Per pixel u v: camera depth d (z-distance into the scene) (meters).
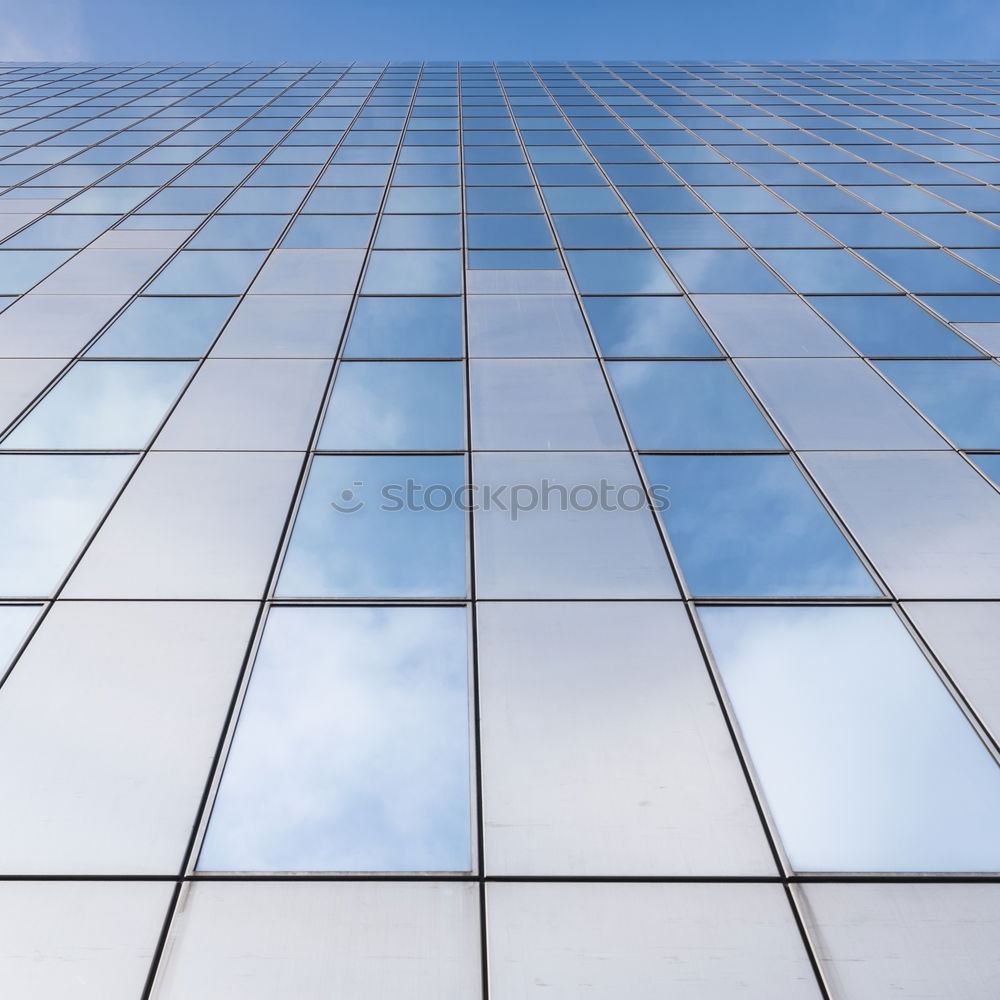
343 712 5.71
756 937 4.60
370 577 6.79
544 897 4.77
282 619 6.40
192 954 4.44
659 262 13.38
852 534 7.39
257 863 4.87
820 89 30.39
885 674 6.08
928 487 8.06
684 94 29.08
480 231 14.52
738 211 16.02
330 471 8.09
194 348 10.35
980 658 6.20
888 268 13.32
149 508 7.48
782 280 12.81
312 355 10.23
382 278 12.49
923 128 23.72
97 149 19.97
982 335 11.13
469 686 5.92
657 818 5.14
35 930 4.50
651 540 7.28
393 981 4.38
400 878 4.84
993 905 4.73
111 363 9.95
